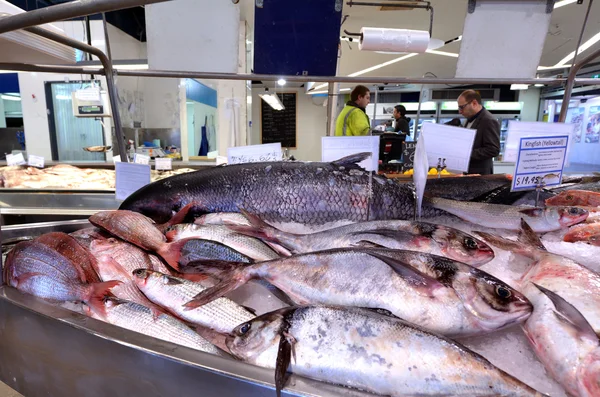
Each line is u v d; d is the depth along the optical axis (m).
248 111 5.05
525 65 1.19
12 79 5.14
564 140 1.01
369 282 0.68
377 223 0.90
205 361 0.51
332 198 1.07
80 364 0.61
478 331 0.62
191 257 0.87
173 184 1.15
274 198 1.08
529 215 0.91
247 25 4.65
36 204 1.98
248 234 0.91
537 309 0.61
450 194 1.12
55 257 0.79
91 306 0.73
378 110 8.38
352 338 0.56
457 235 0.80
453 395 0.52
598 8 3.29
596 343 0.52
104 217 0.94
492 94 7.74
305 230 1.09
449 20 3.87
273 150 1.31
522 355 0.62
